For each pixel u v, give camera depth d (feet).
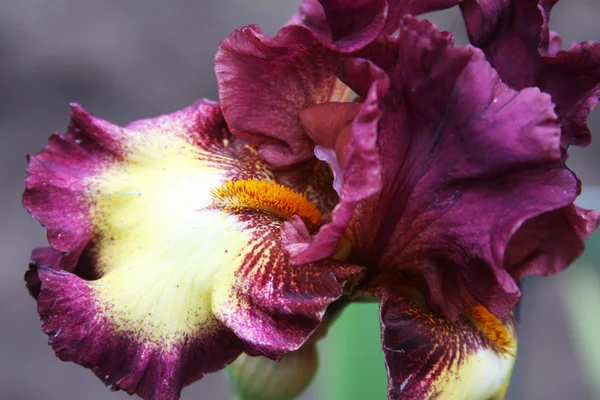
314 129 1.25
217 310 1.18
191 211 1.23
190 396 2.44
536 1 1.22
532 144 1.15
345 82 1.22
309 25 1.25
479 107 1.16
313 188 1.28
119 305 1.19
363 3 1.20
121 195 1.25
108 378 1.18
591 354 1.49
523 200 1.16
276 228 1.22
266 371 1.29
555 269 1.21
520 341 1.41
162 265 1.20
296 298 1.17
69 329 1.18
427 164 1.18
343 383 1.45
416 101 1.18
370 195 1.14
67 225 1.23
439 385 1.20
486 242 1.17
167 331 1.18
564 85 1.22
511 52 1.24
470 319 1.25
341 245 1.23
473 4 1.24
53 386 2.40
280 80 1.28
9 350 2.44
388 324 1.20
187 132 1.31
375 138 1.13
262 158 1.29
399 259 1.22
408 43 1.17
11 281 2.57
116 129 1.29
